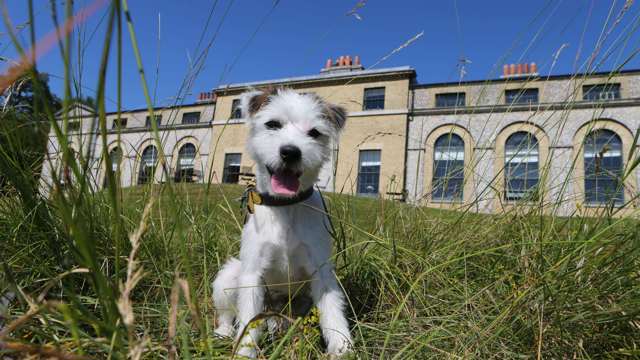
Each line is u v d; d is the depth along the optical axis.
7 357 0.20
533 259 0.39
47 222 0.34
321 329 0.41
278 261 0.45
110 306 0.19
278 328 0.42
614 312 0.30
